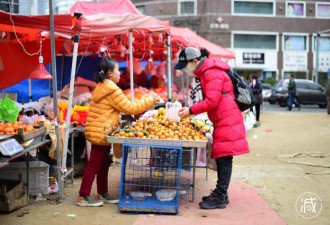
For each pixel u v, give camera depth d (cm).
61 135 483
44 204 440
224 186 435
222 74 426
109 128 422
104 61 425
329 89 1692
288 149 839
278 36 3906
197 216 408
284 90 2380
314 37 3959
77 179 564
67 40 716
